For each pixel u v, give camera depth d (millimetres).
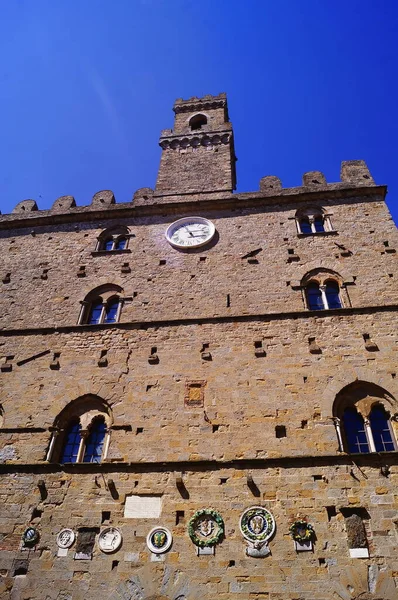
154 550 16938
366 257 25703
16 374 23125
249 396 20578
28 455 20188
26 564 17141
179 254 27797
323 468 18062
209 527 17219
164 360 22469
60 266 28688
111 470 19078
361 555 15992
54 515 18234
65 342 24188
